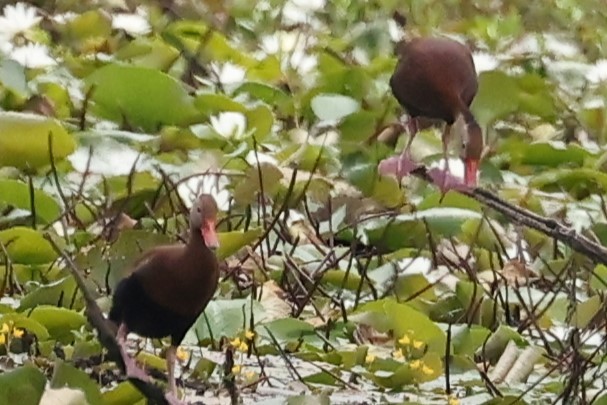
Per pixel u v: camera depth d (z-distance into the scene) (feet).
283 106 55.72
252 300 36.42
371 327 37.04
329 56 62.95
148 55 58.49
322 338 36.11
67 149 43.24
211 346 35.17
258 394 32.35
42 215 41.29
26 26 57.98
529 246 44.65
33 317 33.83
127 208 42.91
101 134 46.37
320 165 48.62
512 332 36.58
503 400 32.37
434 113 33.60
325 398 30.73
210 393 31.99
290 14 70.64
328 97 53.98
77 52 59.31
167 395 28.66
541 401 33.09
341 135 53.11
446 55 33.45
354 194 46.09
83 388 28.76
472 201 45.55
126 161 44.96
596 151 56.80
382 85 57.26
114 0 66.85
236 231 40.14
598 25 82.84
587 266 41.37
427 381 33.86
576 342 33.55
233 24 68.13
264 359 34.76
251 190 42.73
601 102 62.44
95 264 36.24
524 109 60.59
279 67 60.54
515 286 39.78
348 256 42.45
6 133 42.60
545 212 47.96
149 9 67.36
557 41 72.79
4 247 37.68
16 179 42.68
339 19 71.82
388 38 67.67
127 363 28.66
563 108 61.57
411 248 43.73
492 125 56.39
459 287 39.78
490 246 43.65
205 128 48.29
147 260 29.25
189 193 43.57
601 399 31.99
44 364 32.32
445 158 34.32
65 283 35.45
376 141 50.98
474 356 36.58
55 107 50.47
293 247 41.65
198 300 29.09
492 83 55.67
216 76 57.16
